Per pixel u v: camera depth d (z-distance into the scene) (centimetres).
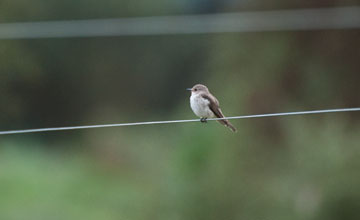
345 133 1914
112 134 2728
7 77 2950
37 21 3111
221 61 2072
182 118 2092
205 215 1886
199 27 2966
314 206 1772
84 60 3188
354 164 1800
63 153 2855
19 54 2959
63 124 3117
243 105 2000
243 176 1902
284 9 2166
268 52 2047
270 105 1995
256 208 1848
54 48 3111
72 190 2439
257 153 1931
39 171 2598
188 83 3272
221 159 1928
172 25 3064
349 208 1748
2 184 2450
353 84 2020
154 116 3234
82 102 3173
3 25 2956
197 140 1959
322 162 1833
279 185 1856
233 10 2238
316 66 2039
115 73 3231
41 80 3069
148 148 2606
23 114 3028
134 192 2369
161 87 3281
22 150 2859
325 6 2125
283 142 1942
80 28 3075
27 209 2294
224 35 2105
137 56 3256
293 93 2020
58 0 3162
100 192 2411
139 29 3111
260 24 2123
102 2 3228
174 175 1948
